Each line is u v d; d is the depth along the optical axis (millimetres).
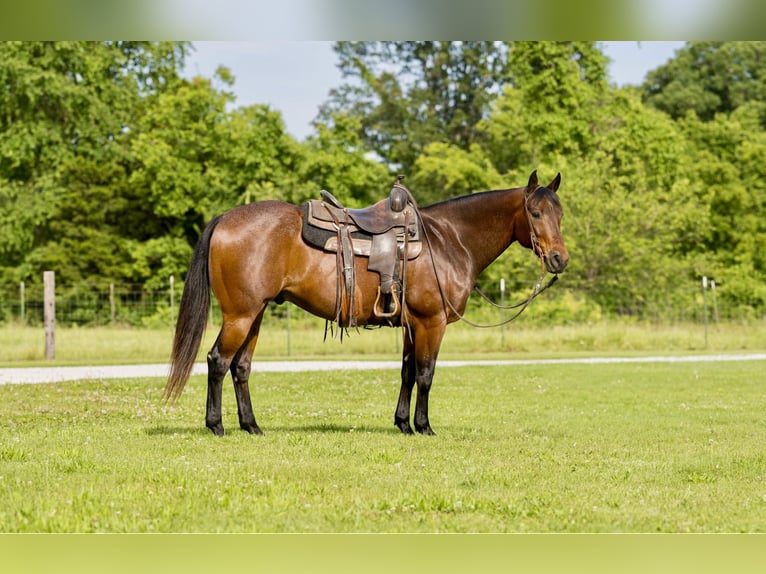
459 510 6953
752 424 11961
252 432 10258
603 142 43875
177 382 9711
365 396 15266
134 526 6414
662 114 48250
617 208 38250
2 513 6660
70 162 43281
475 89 56000
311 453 9039
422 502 7051
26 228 43531
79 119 45281
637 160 41188
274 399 14711
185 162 42562
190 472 7996
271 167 43125
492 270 39875
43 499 6996
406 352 10484
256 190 41656
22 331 29609
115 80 47312
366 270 9875
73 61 44594
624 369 21250
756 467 8727
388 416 12539
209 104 43875
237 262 9633
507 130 46375
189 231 45219
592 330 31234
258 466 8281
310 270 9773
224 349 9828
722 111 60281
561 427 11578
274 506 6922
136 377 18359
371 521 6617
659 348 30750
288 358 25156
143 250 41812
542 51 44250
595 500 7246
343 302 9828
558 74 44281
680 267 39938
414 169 51844
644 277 38906
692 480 8125
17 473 8000
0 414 12367
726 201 46469
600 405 14273
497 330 31406
